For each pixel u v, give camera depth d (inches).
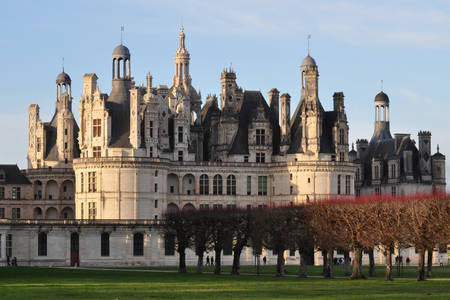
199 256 6446.9
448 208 5644.7
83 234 7588.6
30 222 7411.4
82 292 4197.8
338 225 5826.8
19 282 4909.0
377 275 6131.9
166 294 4114.2
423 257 5467.5
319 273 6491.1
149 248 7775.6
